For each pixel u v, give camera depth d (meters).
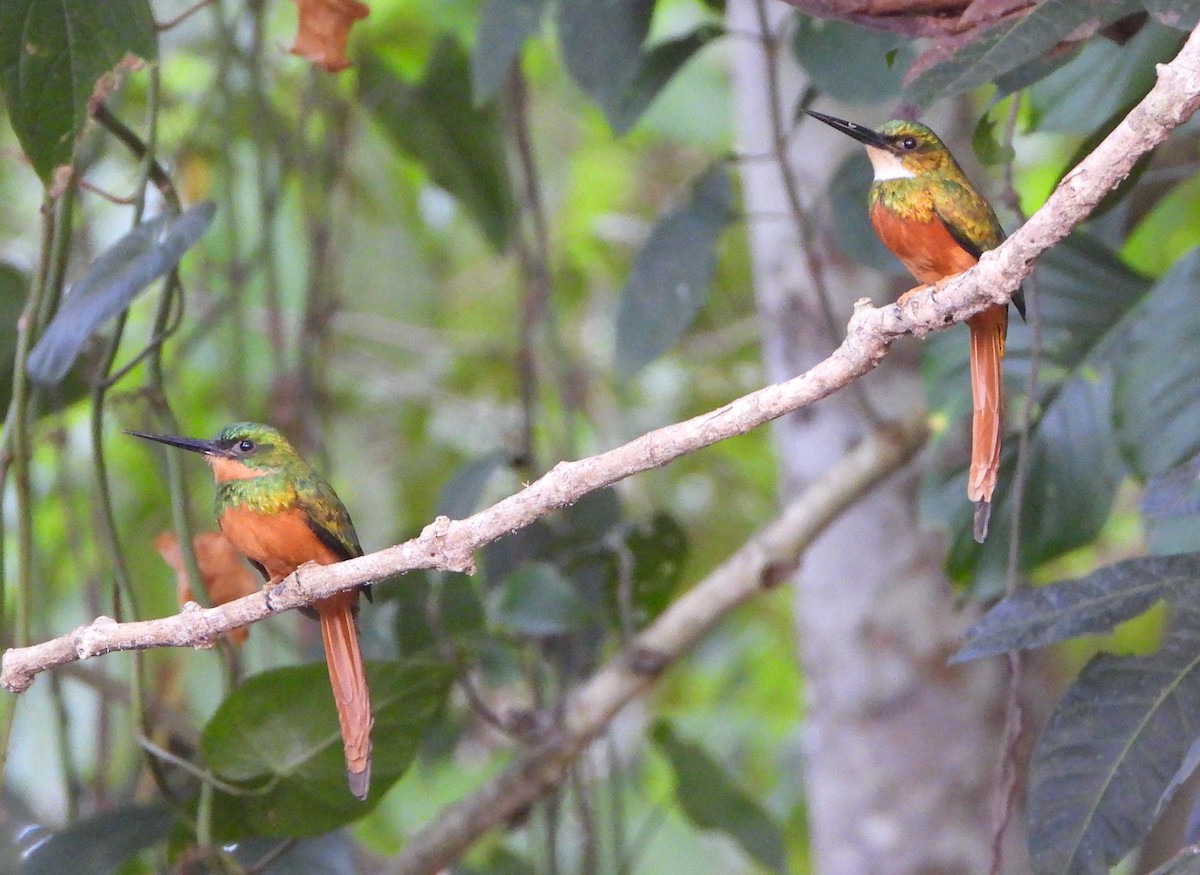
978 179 9.78
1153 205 9.41
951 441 8.37
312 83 10.55
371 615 9.37
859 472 9.29
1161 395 7.14
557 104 15.51
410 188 13.33
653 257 8.45
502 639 9.40
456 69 10.41
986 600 9.98
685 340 14.27
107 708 9.71
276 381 10.38
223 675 7.57
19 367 6.99
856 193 8.13
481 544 5.20
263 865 7.38
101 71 6.13
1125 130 4.37
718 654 14.85
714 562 14.18
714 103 14.22
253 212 12.91
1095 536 7.66
